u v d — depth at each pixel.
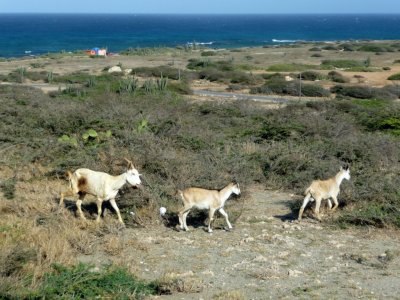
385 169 16.55
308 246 11.64
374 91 45.28
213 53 97.81
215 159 17.11
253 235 12.35
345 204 14.24
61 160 16.92
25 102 27.72
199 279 9.55
